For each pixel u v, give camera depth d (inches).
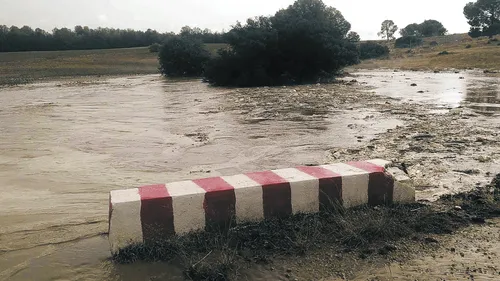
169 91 1209.4
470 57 2170.3
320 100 805.9
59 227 210.8
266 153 365.7
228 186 193.5
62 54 3654.0
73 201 252.1
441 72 1840.6
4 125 590.9
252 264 166.2
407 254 170.1
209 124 543.8
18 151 407.2
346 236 182.2
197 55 2144.4
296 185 198.2
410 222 194.2
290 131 472.1
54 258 177.5
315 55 1482.5
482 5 4047.7
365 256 169.3
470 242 177.2
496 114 561.0
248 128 502.0
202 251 175.9
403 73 1923.0
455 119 519.2
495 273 153.6
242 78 1397.6
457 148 351.9
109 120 616.1
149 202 179.3
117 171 321.4
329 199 203.3
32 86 1542.8
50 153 394.9
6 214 231.5
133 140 447.8
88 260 174.9
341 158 336.5
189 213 185.0
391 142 388.2
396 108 650.2
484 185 247.4
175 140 439.2
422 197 229.0
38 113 726.5
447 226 191.6
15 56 3528.5
